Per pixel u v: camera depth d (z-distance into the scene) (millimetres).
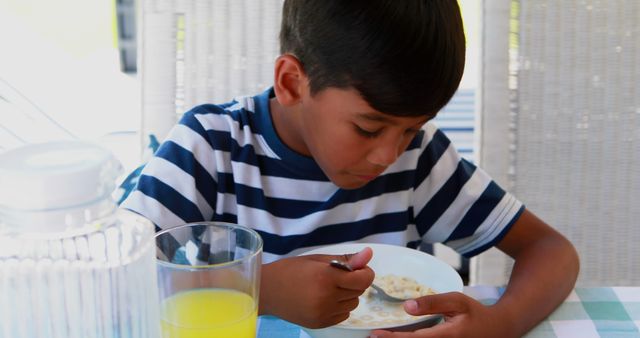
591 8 1492
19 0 3104
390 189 1169
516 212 1160
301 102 956
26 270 542
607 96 1528
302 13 892
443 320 861
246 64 1456
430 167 1185
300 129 1040
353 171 936
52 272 545
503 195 1185
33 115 2373
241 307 665
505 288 994
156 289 604
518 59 1513
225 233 714
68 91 2617
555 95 1528
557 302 943
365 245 999
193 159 1076
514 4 1492
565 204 1579
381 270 976
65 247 544
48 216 507
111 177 542
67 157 534
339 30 826
